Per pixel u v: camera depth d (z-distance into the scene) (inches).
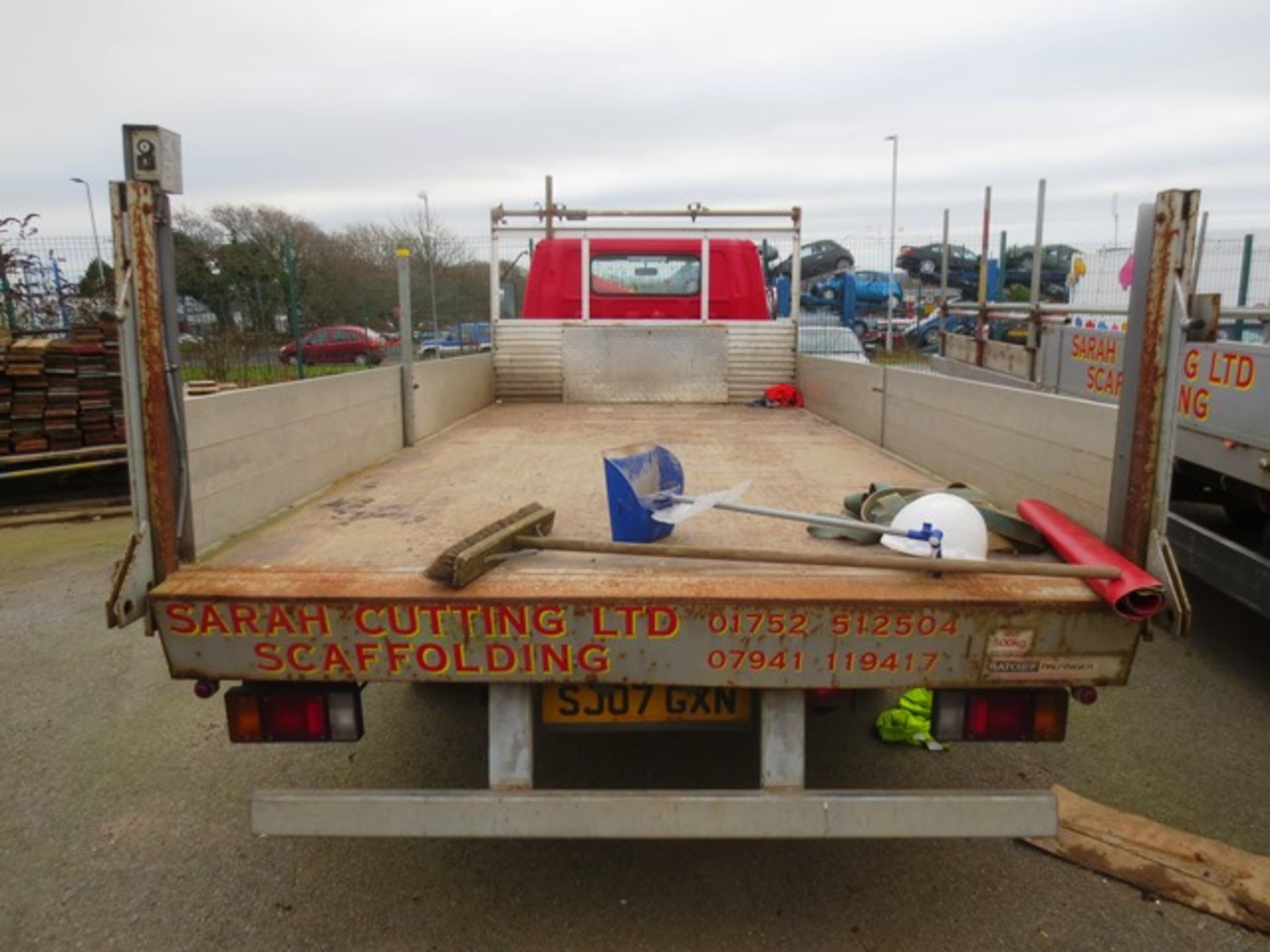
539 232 276.5
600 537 105.3
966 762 140.2
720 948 98.6
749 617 83.2
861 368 185.9
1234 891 107.0
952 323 543.5
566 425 207.5
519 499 127.0
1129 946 98.5
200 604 85.0
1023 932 100.9
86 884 111.7
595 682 85.4
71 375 349.4
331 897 108.3
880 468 149.8
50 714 162.9
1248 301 430.3
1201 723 153.9
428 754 145.4
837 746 144.7
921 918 103.5
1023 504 105.7
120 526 317.7
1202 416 167.9
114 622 81.1
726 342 254.1
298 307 631.8
